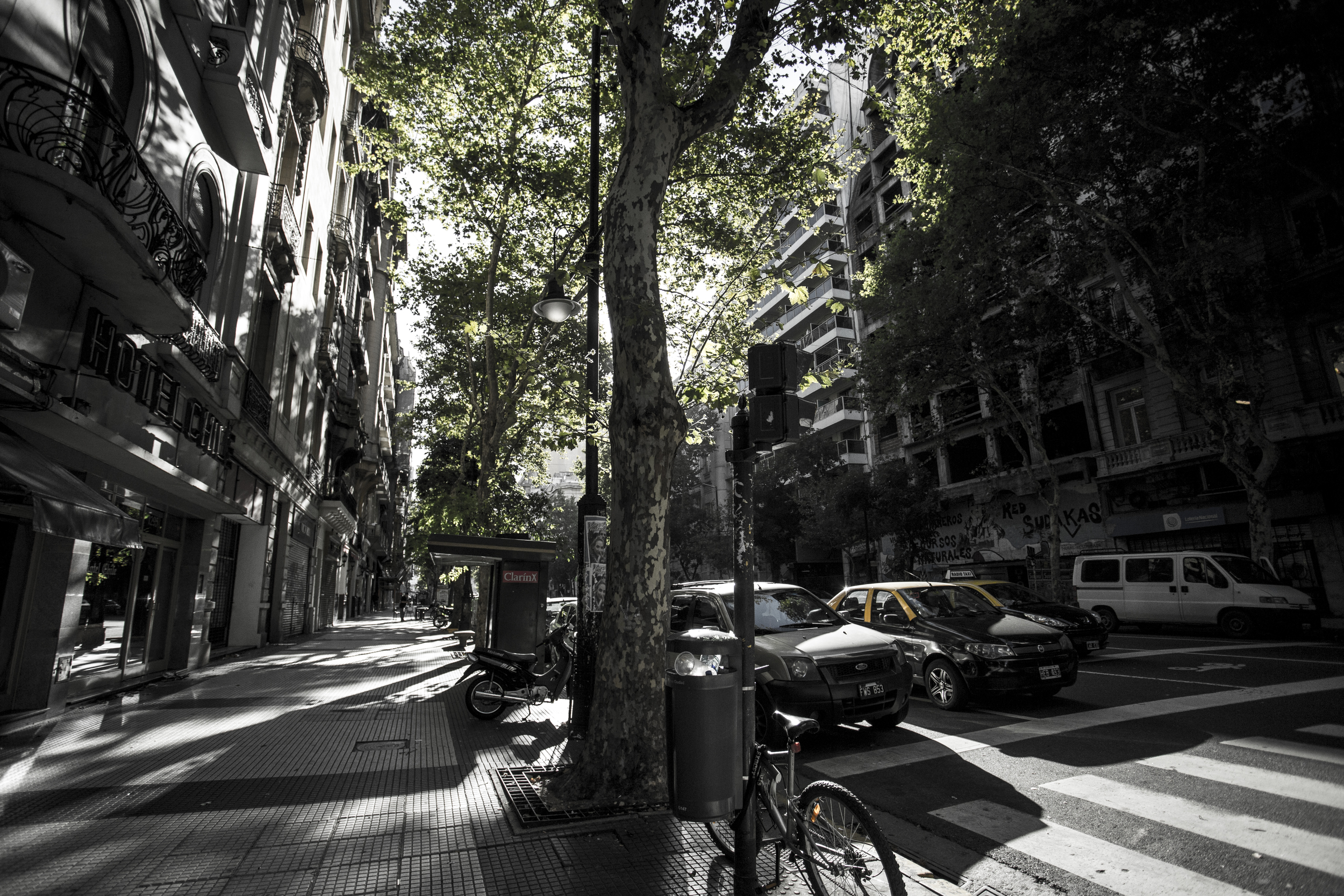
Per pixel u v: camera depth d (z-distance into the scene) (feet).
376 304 143.84
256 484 52.24
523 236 57.52
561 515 139.13
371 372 140.46
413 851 12.68
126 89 27.89
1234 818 13.85
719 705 11.16
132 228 23.32
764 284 51.62
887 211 131.64
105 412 25.09
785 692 20.84
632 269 17.21
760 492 127.44
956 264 67.15
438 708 27.94
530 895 10.96
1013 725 23.15
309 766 18.79
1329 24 43.37
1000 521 102.68
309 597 79.97
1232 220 54.85
